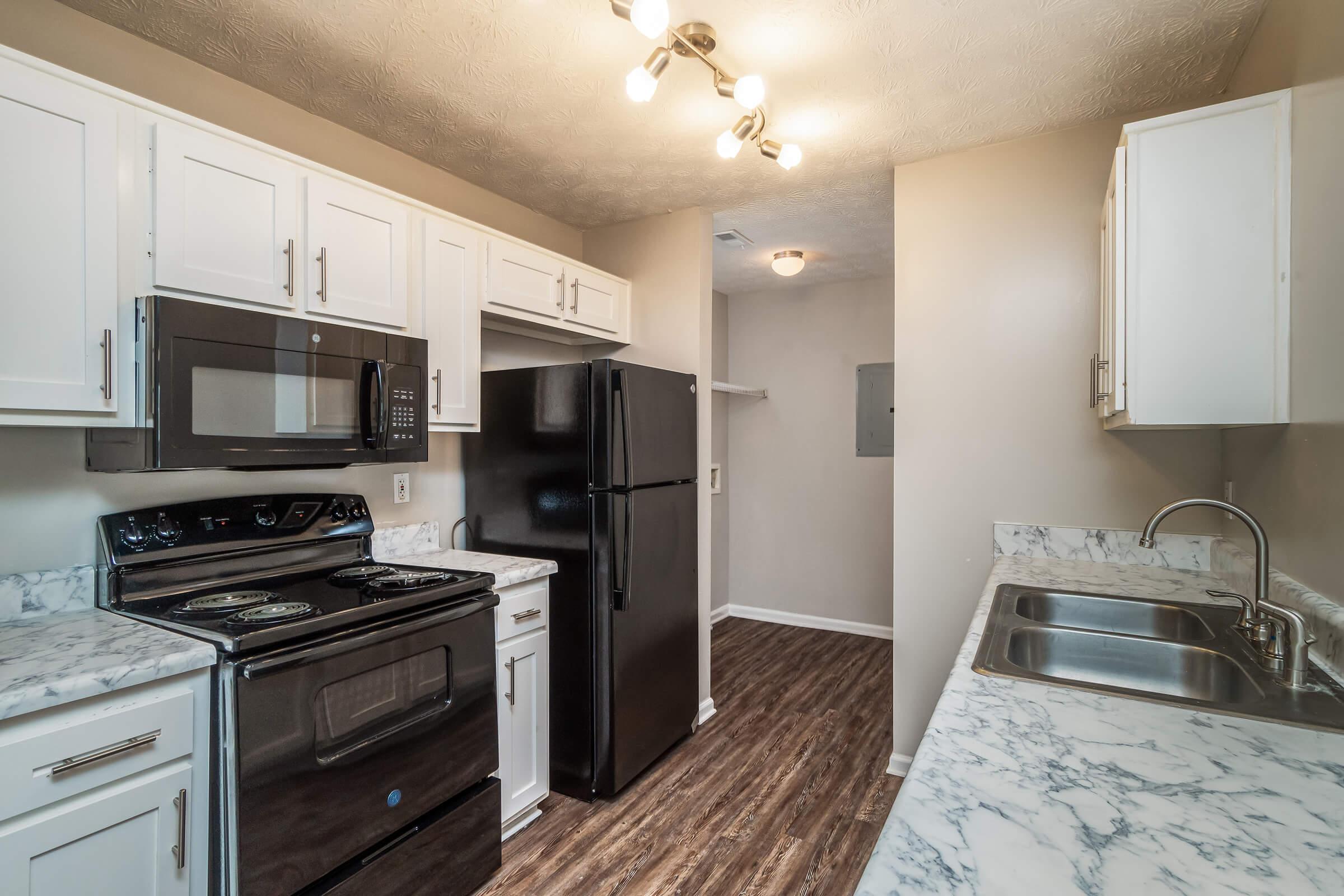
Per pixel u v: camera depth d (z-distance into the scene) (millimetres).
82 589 1615
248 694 1357
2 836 1067
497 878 1929
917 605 2475
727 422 4949
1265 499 1595
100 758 1184
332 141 2195
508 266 2441
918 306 2480
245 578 1881
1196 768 808
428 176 2537
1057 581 1889
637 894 1854
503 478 2557
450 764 1808
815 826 2186
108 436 1562
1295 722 942
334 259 1851
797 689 3443
